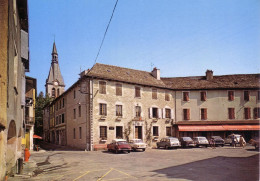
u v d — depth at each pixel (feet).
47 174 41.57
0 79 28.07
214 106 112.37
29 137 99.55
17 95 43.93
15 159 42.27
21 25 53.78
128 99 99.55
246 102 111.96
